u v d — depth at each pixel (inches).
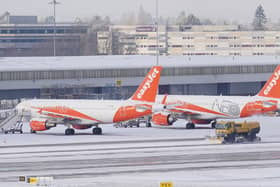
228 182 5703.7
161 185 5300.2
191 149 7381.9
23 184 5664.4
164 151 7258.9
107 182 5674.2
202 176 5964.6
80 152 7224.4
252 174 6048.2
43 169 6343.5
